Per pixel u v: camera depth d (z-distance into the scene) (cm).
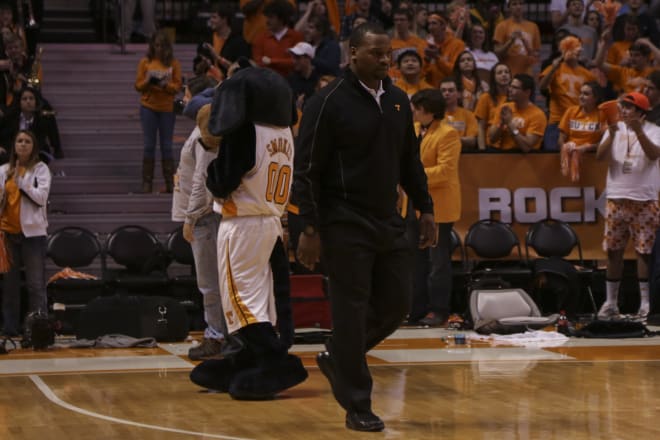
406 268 754
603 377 986
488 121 1700
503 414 798
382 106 738
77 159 1834
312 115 731
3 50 1755
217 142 1001
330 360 757
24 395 909
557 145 1730
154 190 1791
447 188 1439
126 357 1177
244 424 770
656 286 1509
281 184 876
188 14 2567
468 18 1950
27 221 1375
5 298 1398
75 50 2067
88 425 768
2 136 1588
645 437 711
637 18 1995
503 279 1523
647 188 1523
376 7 2009
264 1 1941
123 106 1967
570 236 1586
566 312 1524
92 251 1505
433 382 962
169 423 775
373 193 734
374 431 735
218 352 1124
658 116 1590
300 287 1380
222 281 882
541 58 2266
